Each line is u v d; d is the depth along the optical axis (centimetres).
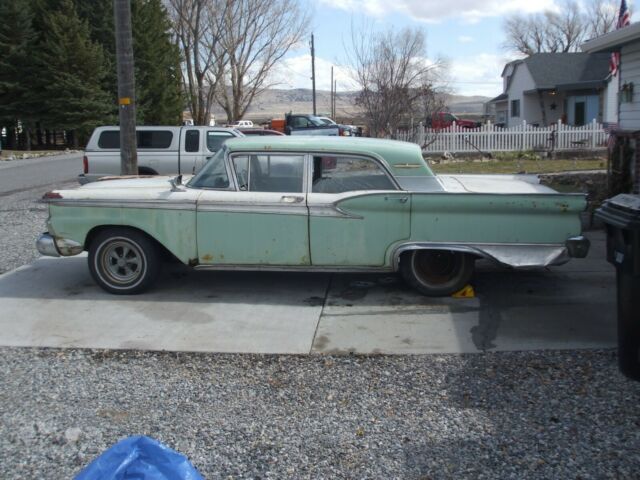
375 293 677
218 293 683
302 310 626
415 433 388
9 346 539
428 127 2442
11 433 393
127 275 676
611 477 336
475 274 742
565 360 492
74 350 529
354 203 629
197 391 452
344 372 482
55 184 1884
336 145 647
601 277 719
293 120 3159
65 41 4078
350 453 367
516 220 619
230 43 4316
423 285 652
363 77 2259
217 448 374
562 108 3684
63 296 674
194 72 4453
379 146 648
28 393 449
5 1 3984
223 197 643
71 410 423
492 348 523
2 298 668
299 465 355
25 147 4534
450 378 466
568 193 614
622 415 400
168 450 293
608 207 422
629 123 1135
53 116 4147
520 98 3875
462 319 593
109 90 4462
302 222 638
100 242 668
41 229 1080
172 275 752
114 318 606
